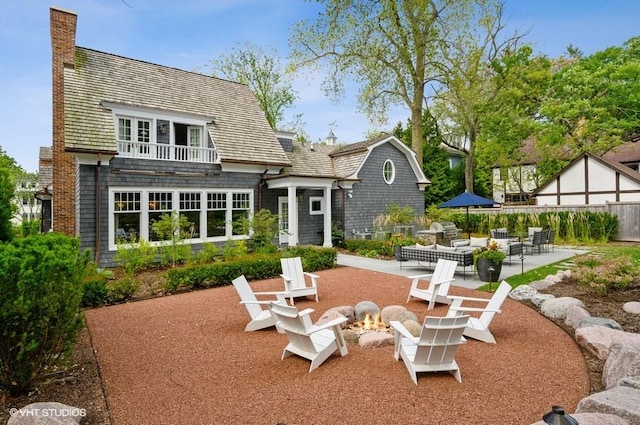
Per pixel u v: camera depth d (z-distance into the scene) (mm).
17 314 3545
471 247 12320
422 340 4020
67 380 4285
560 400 3689
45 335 3805
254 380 4242
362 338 5348
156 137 13984
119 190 12633
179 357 4988
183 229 13641
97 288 7820
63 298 3939
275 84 33000
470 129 27812
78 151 11531
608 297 7523
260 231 14703
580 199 23531
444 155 30109
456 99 25438
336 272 11641
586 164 23250
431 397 3756
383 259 14414
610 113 22438
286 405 3656
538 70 24250
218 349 5266
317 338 4934
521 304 7398
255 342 5539
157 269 12352
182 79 16828
